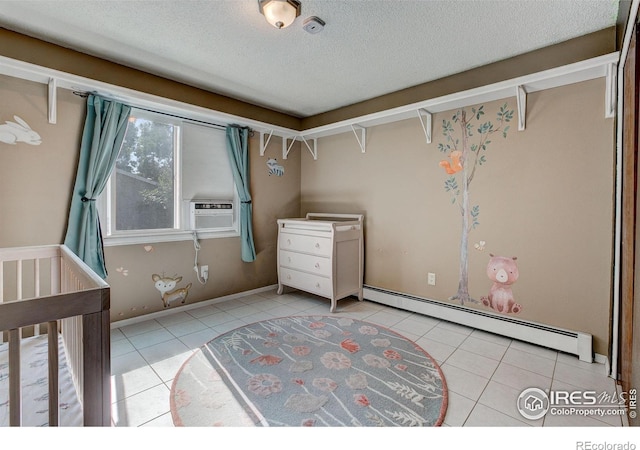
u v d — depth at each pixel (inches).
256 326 107.5
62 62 87.7
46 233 90.0
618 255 74.0
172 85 111.3
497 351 89.2
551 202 90.1
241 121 126.7
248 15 72.8
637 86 54.0
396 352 88.7
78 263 55.6
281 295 145.3
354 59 94.7
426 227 118.1
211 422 59.9
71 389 54.0
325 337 98.7
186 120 122.0
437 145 114.0
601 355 82.6
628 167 64.9
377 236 134.1
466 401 66.4
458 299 110.5
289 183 161.5
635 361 52.7
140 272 110.9
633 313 54.9
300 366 80.9
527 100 93.1
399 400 66.8
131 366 80.6
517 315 97.3
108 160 98.6
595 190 83.0
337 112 145.0
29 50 82.5
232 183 138.6
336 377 75.8
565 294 88.4
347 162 144.4
